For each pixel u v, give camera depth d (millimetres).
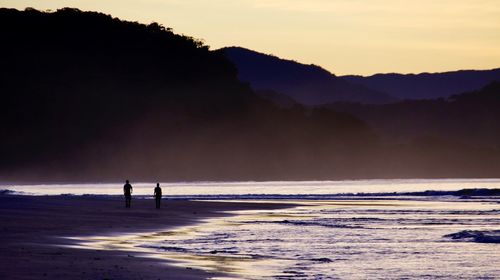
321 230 95500
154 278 50125
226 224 104688
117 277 49594
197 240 80688
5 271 50406
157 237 82750
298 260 64938
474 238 83812
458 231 93938
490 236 84188
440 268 61062
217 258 64625
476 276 57312
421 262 64500
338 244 78375
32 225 90125
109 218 107125
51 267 52812
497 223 107688
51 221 97188
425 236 87438
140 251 67125
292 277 54750
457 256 68812
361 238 84750
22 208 123938
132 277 50000
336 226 102438
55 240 73000
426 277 56594
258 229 96375
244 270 57594
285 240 81938
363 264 62969
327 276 55938
